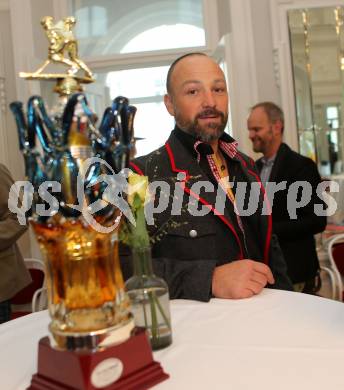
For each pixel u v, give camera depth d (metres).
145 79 4.04
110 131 0.76
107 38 3.77
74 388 0.70
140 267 0.88
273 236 1.51
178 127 1.44
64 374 0.72
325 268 2.56
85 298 0.74
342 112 2.94
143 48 3.77
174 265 1.21
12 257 2.00
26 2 3.02
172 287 1.18
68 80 0.78
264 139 2.41
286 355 0.81
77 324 0.73
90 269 0.74
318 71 2.94
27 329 1.06
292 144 2.93
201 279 1.17
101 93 3.76
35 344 0.96
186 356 0.83
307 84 2.93
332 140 2.96
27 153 0.74
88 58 3.63
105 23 3.76
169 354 0.85
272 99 2.96
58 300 0.75
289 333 0.91
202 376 0.75
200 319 1.02
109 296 0.75
